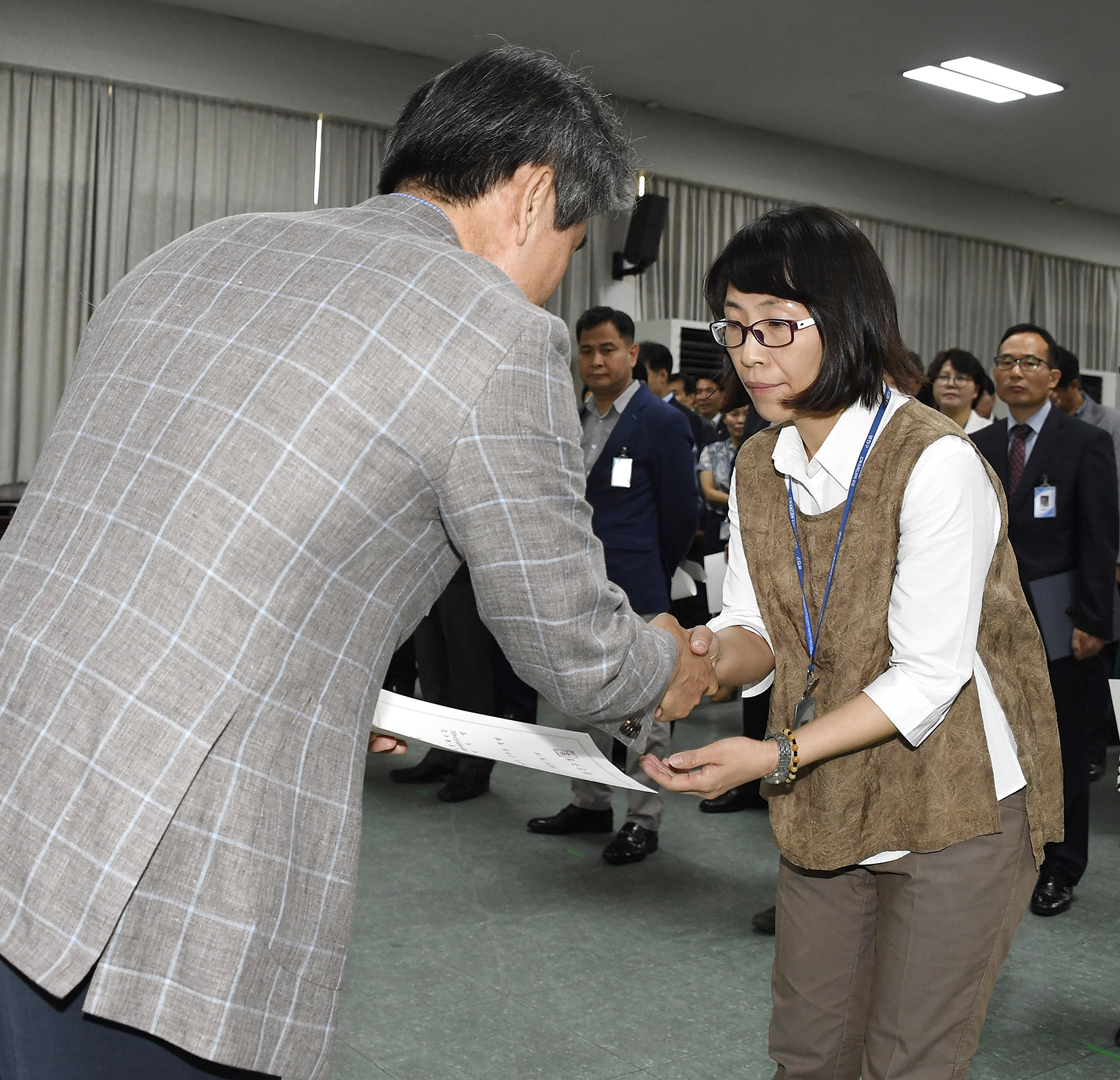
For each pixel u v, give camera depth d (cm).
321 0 636
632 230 772
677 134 816
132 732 89
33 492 102
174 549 92
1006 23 639
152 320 102
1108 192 993
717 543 541
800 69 720
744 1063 221
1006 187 991
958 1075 128
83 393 103
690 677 131
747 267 124
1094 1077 221
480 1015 240
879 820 126
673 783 124
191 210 659
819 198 887
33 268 621
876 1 615
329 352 95
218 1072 97
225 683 91
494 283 101
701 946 278
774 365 125
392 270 99
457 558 107
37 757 91
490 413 96
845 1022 137
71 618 93
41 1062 93
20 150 615
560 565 100
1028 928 296
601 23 657
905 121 820
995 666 130
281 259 102
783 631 137
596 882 322
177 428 95
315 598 94
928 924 125
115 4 633
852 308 123
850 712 122
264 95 677
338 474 93
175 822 90
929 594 121
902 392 132
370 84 711
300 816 95
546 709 513
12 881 90
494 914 296
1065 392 486
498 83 111
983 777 125
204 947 90
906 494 123
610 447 359
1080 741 307
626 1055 224
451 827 371
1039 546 308
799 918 137
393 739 140
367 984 253
